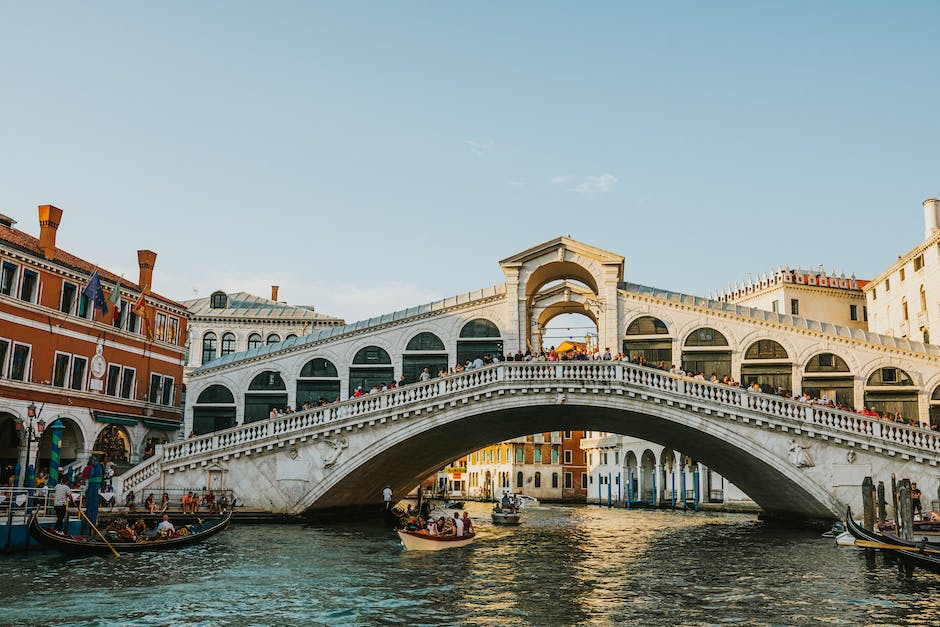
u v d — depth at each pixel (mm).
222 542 23125
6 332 27203
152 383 35062
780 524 35688
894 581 18047
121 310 33469
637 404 27578
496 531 31953
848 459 26672
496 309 35312
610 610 14820
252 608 14539
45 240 29844
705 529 33375
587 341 51469
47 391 28766
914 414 32125
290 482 28562
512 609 14805
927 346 32594
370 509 36438
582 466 74438
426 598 15680
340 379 35938
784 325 33344
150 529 25016
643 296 34406
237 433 29203
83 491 25375
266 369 36625
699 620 14055
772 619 14172
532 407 28203
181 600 15031
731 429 27078
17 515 20688
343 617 13992
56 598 14883
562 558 22062
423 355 35500
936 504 26125
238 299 51688
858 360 32844
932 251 35781
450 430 30234
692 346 33812
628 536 29688
